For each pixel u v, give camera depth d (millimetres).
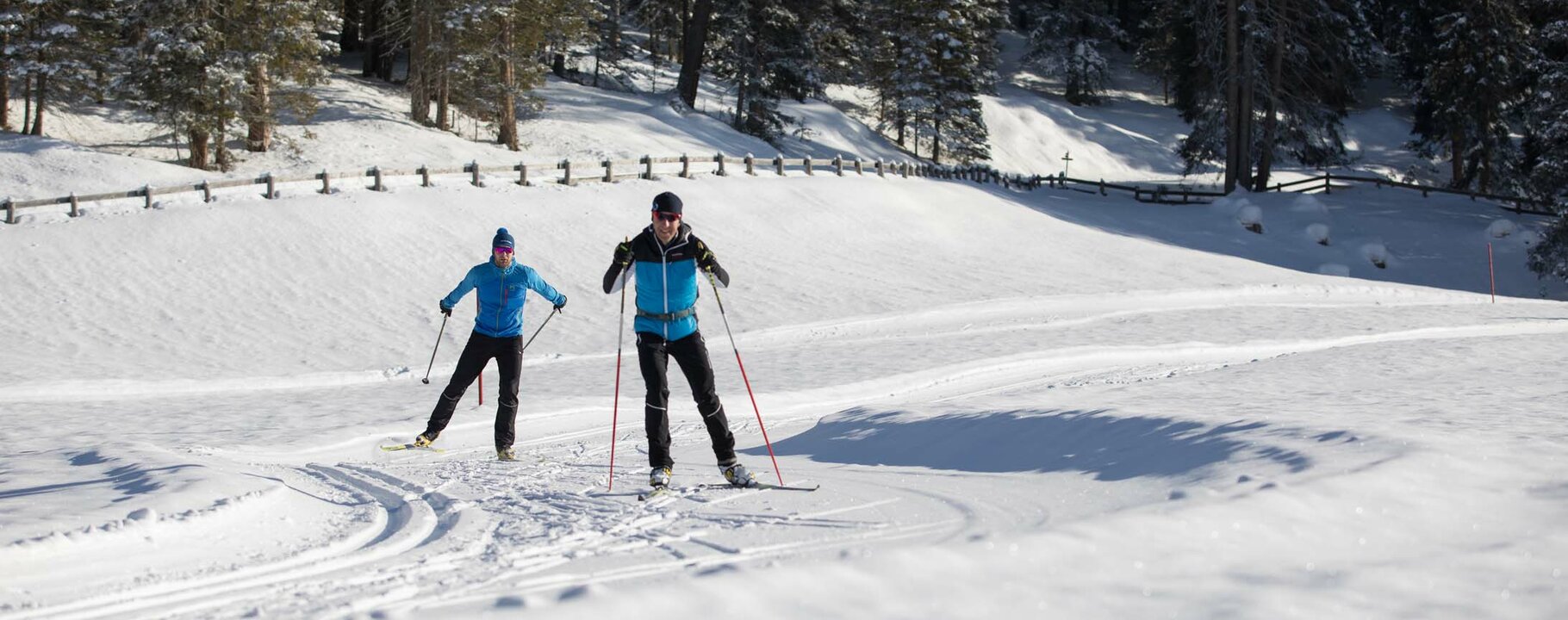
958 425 7832
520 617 2916
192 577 3893
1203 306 25094
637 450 8547
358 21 54094
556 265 26484
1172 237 40031
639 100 53312
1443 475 4672
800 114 60438
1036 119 73250
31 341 19625
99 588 3684
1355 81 71000
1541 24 53781
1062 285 27359
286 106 38156
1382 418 6590
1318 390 9250
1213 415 6746
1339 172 66750
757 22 55625
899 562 3492
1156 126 77750
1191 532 3908
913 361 15945
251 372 18016
